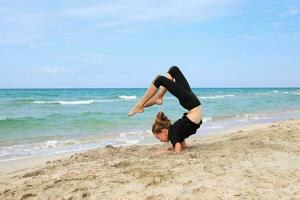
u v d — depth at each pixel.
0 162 7.72
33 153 9.12
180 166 4.89
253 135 7.93
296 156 5.47
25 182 4.68
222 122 16.62
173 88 5.79
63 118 18.33
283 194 3.81
